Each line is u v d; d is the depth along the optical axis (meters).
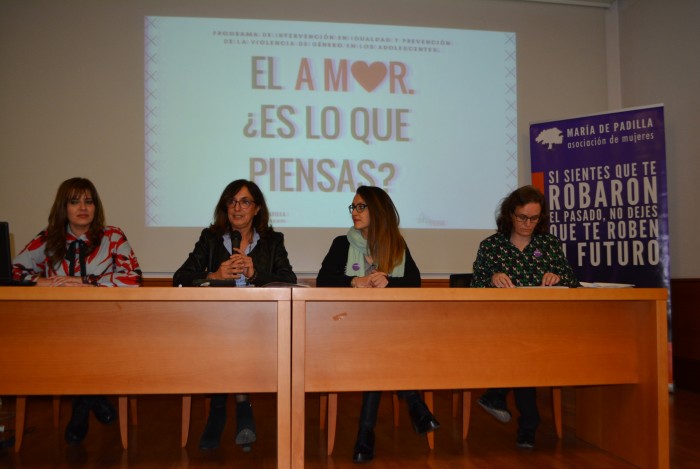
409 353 1.90
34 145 3.96
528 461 2.24
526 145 4.43
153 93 4.05
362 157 4.20
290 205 4.11
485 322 1.96
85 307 1.78
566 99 4.50
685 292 3.89
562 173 4.16
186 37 4.11
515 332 1.99
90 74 4.02
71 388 1.77
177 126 4.07
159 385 1.79
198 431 2.82
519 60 4.45
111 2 4.06
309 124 4.17
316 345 1.85
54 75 3.99
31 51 3.98
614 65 4.59
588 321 2.06
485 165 4.32
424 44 4.32
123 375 1.78
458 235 4.26
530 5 4.48
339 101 4.20
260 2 4.18
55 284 2.17
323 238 4.13
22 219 3.93
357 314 1.88
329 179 4.16
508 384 1.97
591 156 4.09
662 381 2.02
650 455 2.07
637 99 4.46
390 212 2.50
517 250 2.61
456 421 2.98
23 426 2.45
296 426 1.78
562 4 4.52
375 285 2.21
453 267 4.24
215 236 2.54
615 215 4.00
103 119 4.02
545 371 2.01
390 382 1.88
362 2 4.27
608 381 2.06
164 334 1.80
